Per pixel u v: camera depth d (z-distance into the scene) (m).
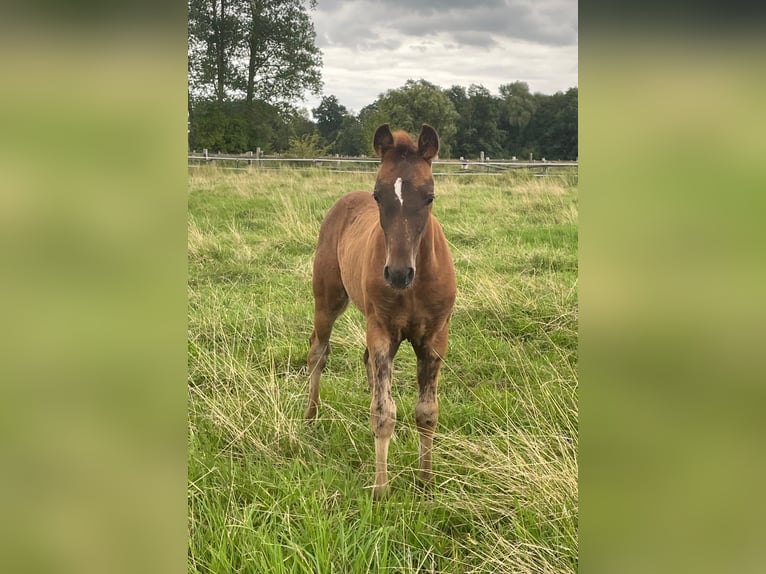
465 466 2.84
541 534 2.29
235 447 3.10
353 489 2.77
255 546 2.25
